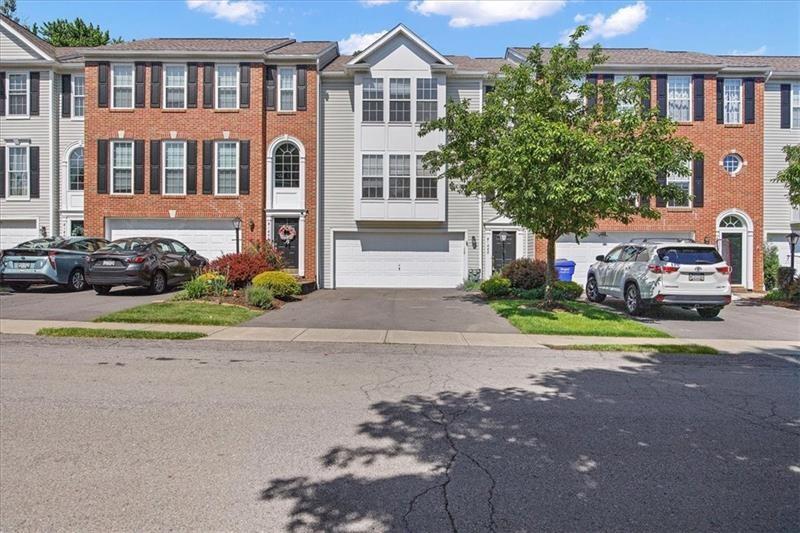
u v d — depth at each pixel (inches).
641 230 876.0
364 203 849.5
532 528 136.4
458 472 169.5
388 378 290.5
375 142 848.9
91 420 214.2
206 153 858.8
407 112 850.1
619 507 147.8
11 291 664.4
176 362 323.0
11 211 909.8
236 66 861.2
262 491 155.2
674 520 141.1
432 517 141.3
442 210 852.6
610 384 285.7
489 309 579.5
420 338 414.3
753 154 875.4
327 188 878.4
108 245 662.5
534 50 558.9
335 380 284.8
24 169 912.3
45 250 645.3
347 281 877.8
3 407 229.8
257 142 857.5
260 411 228.5
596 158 464.8
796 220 900.0
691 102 869.2
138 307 503.2
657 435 205.3
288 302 637.9
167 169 863.7
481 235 871.7
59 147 914.7
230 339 398.9
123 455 179.8
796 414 235.1
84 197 861.8
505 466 174.4
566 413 231.9
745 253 877.2
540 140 461.4
